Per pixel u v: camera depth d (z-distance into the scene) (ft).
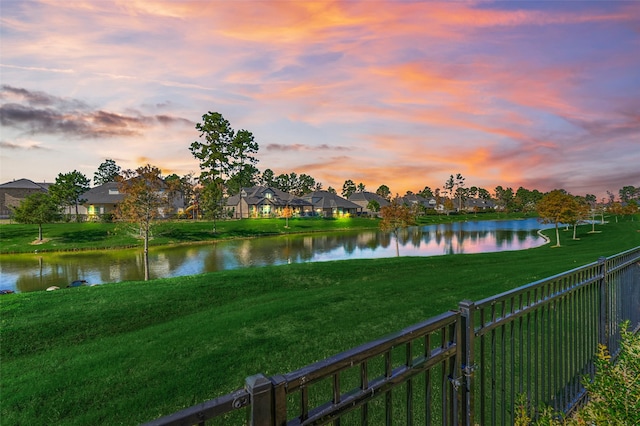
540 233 215.72
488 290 42.63
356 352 5.64
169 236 176.65
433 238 199.00
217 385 21.93
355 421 18.24
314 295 42.14
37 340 29.71
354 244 171.53
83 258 124.36
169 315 36.78
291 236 211.61
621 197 592.19
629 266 20.40
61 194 230.27
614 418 8.79
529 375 11.18
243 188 357.41
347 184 555.28
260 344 27.55
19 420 18.95
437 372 21.95
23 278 92.43
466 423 8.07
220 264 113.19
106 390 21.53
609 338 16.46
